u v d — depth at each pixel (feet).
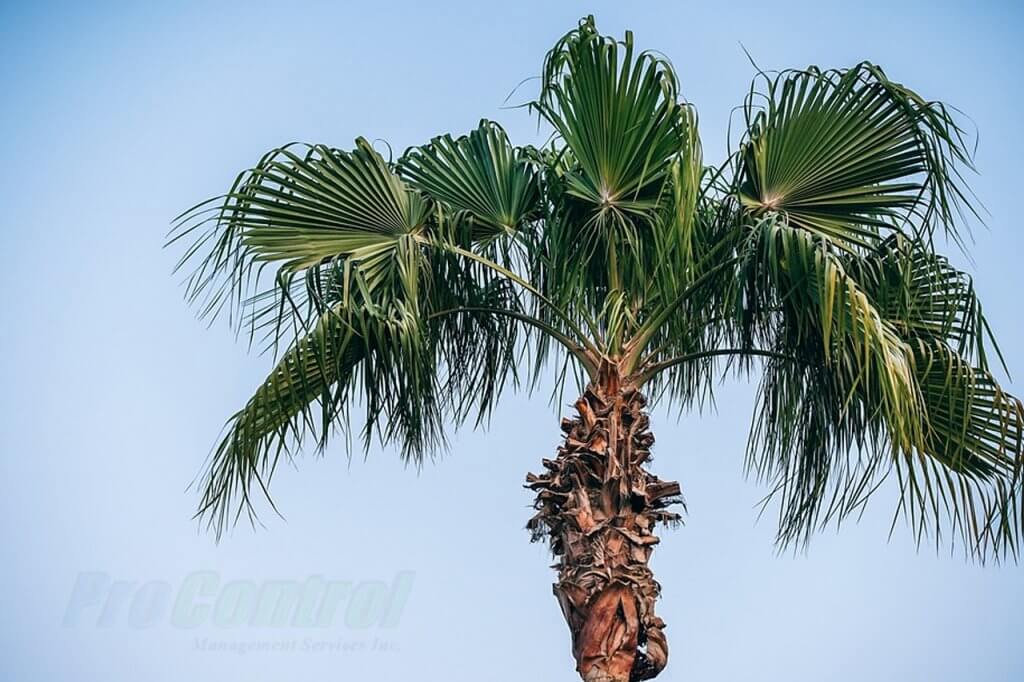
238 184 67.67
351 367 69.46
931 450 69.05
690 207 66.85
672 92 67.82
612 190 69.97
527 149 73.87
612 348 69.00
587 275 71.67
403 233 69.51
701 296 69.67
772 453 72.33
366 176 68.54
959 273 69.87
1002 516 66.44
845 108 67.67
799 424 71.36
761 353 69.62
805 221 69.67
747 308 68.39
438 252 70.85
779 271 65.36
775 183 69.05
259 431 68.64
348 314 66.13
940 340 69.36
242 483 67.87
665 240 67.87
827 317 60.64
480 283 73.26
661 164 69.00
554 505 67.77
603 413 67.72
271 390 68.44
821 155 68.39
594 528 65.98
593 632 65.00
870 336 61.16
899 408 59.67
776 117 68.39
